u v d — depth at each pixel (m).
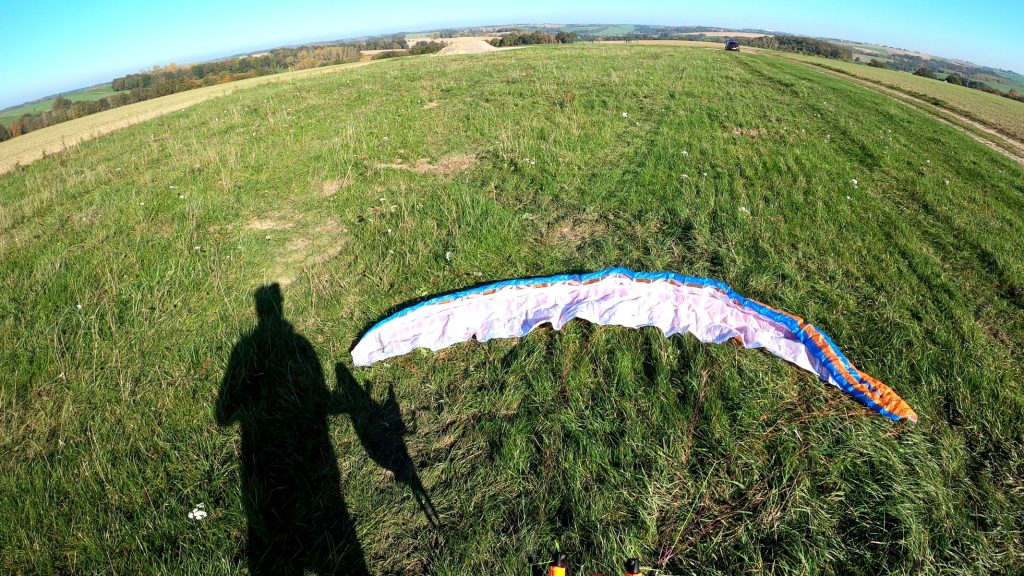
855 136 10.68
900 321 4.82
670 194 7.46
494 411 4.13
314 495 3.54
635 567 2.82
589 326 4.90
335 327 5.11
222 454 3.84
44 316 5.12
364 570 3.13
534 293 5.31
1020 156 12.60
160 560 3.17
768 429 3.82
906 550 3.02
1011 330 4.85
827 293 5.33
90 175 9.41
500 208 7.11
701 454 3.64
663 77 15.45
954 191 8.14
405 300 5.48
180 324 5.09
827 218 6.85
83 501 3.49
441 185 7.97
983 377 4.18
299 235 6.80
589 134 9.81
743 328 4.73
